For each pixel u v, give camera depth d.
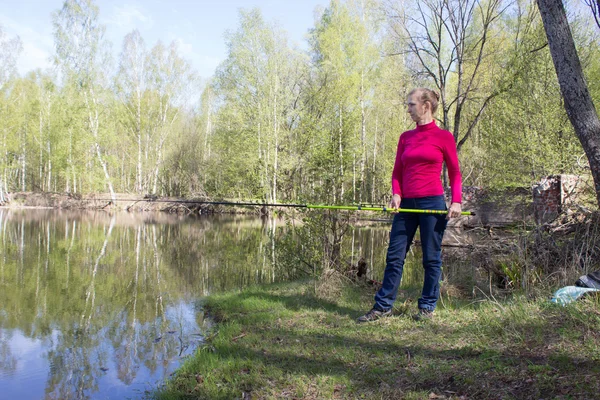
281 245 7.54
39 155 39.84
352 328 3.83
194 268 9.05
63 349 4.46
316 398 2.60
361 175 23.78
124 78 34.25
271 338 3.84
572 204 5.53
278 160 23.44
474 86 15.16
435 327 3.57
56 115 35.72
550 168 11.16
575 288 3.69
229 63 25.67
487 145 15.50
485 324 3.42
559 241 5.13
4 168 35.84
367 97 23.70
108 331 5.02
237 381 3.01
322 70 23.81
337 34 22.86
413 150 3.84
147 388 3.52
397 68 21.84
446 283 5.26
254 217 25.78
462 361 2.79
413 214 3.92
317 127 14.98
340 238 6.47
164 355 4.23
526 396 2.27
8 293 6.90
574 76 4.70
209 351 3.84
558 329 3.03
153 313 5.72
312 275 6.67
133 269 9.02
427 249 3.85
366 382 2.71
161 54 35.12
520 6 13.63
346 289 5.41
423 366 2.81
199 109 40.44
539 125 11.60
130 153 38.78
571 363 2.52
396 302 4.55
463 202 12.89
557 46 4.75
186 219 24.25
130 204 32.34
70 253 11.34
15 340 4.74
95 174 32.34
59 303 6.30
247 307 5.26
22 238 14.62
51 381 3.70
